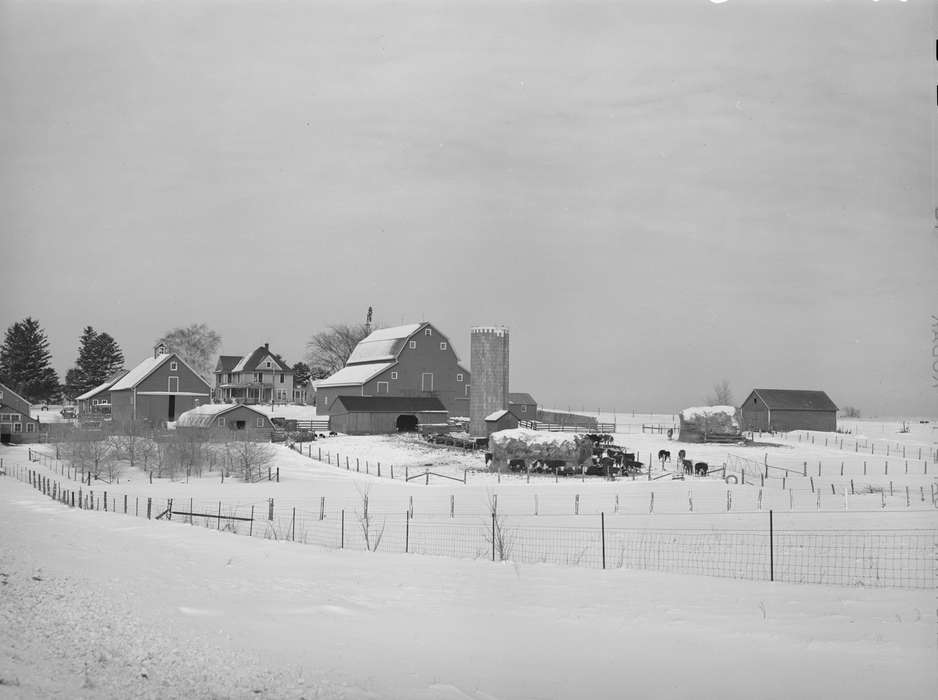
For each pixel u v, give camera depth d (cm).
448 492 5066
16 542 2162
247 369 13825
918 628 1698
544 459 6391
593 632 1639
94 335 16500
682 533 3359
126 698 991
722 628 1691
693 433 8369
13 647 1122
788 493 5084
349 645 1434
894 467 6825
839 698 1261
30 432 9462
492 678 1310
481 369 8712
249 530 3309
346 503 4444
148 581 1788
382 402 9494
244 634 1419
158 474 6053
